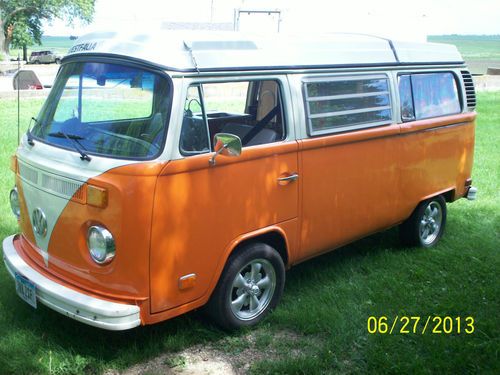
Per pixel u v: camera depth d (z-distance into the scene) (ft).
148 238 11.93
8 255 14.49
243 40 14.10
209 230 13.03
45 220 13.44
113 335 14.02
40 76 86.43
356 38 17.74
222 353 13.66
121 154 12.33
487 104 67.77
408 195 19.16
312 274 17.93
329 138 15.67
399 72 18.42
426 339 14.15
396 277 17.87
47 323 14.38
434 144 19.90
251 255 14.20
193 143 12.69
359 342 14.05
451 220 23.97
